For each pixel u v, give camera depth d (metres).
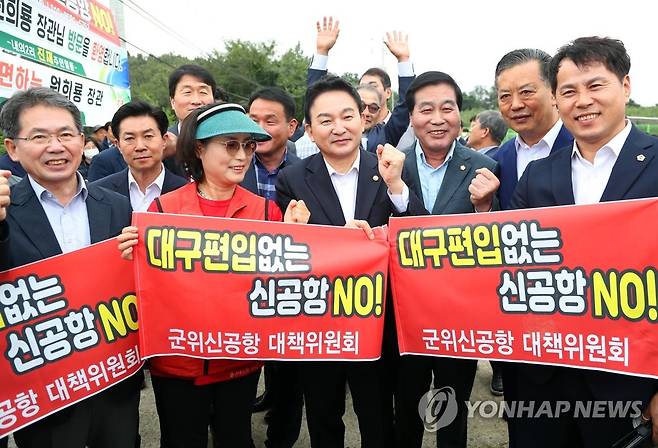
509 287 2.43
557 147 3.13
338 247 2.59
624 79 2.26
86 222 2.59
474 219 2.50
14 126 2.32
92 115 6.91
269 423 3.60
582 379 2.40
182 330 2.47
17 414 2.36
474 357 2.50
